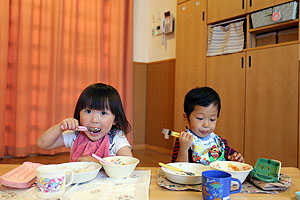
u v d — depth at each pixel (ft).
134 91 12.66
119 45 11.57
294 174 3.02
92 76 11.09
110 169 2.64
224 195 2.06
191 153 3.76
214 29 9.05
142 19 12.92
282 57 7.08
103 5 11.44
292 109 6.88
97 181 2.57
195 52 9.70
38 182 2.18
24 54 9.53
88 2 10.93
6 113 9.66
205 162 3.65
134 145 12.71
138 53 12.85
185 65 10.08
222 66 8.71
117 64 11.61
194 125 3.63
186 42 10.07
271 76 7.34
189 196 2.24
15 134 9.55
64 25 10.47
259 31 7.93
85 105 3.25
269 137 7.38
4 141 9.48
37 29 9.93
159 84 12.25
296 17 6.86
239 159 3.32
